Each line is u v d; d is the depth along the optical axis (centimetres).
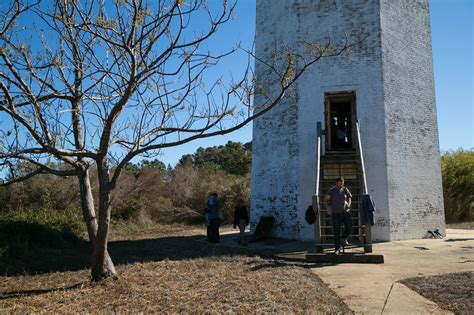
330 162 1284
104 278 743
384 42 1362
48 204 1869
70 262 1040
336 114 1639
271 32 1523
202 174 2867
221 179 2756
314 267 893
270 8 1541
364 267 878
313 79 1387
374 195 1314
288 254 1040
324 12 1400
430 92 1484
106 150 714
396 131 1355
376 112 1335
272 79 1495
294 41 1419
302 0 1423
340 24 1384
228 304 595
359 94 1349
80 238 1510
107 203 734
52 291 706
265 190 1495
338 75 1370
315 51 1386
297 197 1362
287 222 1390
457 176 2353
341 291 680
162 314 560
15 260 1041
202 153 4644
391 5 1406
